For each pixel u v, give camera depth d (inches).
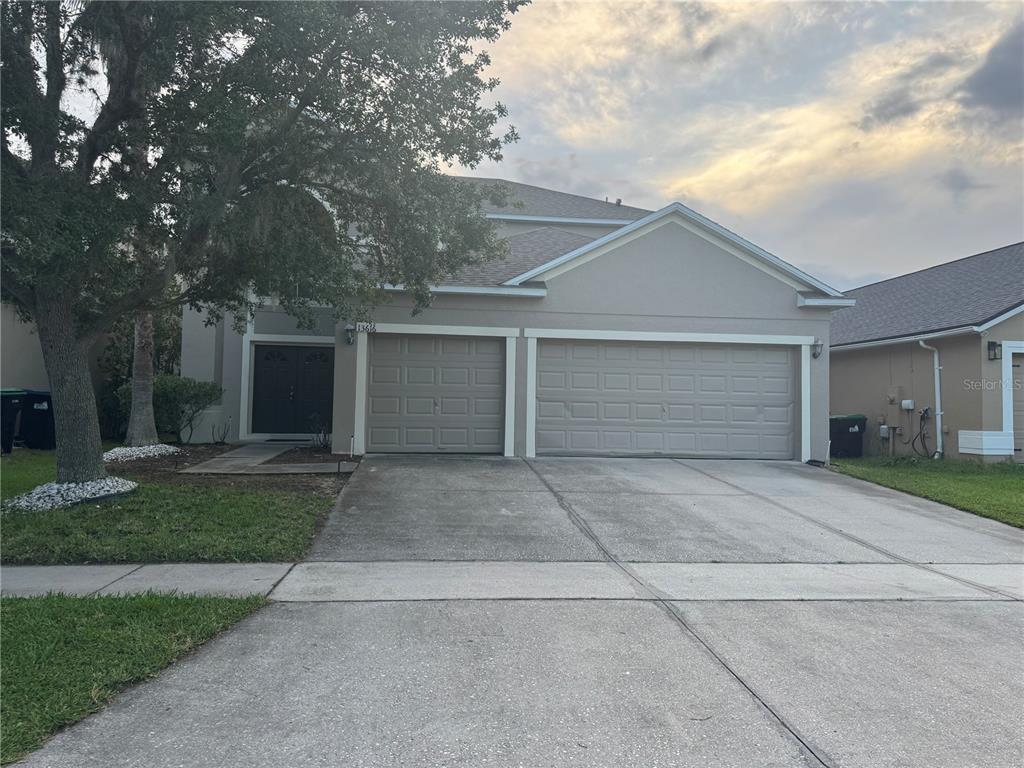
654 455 547.2
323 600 235.8
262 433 663.8
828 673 184.5
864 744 149.1
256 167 364.5
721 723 156.9
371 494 394.6
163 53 311.7
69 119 320.8
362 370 520.1
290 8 298.5
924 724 158.2
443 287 517.7
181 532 306.8
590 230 780.0
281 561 283.0
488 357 537.0
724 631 213.8
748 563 294.4
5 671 172.7
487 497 395.5
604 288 541.3
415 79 344.2
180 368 733.9
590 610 230.2
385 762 139.1
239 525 319.0
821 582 268.8
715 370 554.6
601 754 143.3
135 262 390.0
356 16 332.5
